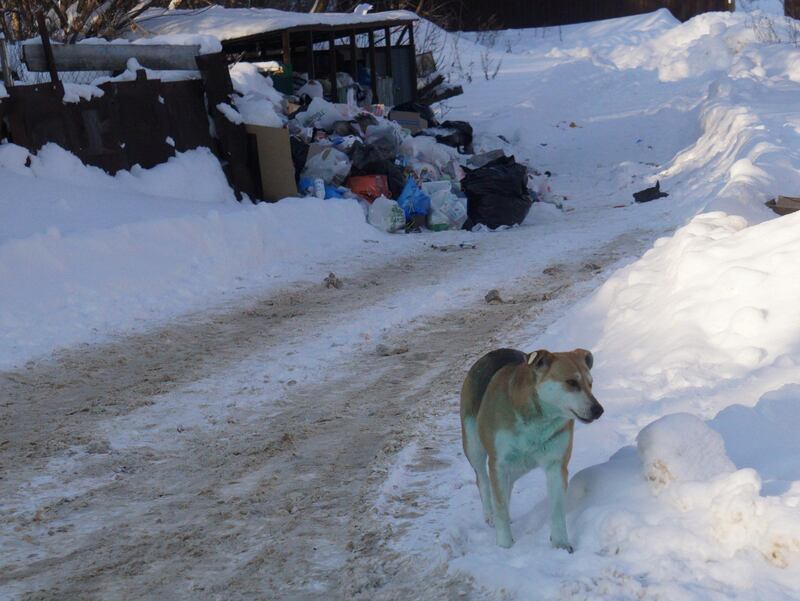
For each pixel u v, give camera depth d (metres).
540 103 32.69
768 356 7.21
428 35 39.22
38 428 7.77
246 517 5.88
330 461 6.83
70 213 13.37
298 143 18.67
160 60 17.38
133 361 9.80
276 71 22.06
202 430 7.70
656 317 9.02
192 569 5.18
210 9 25.34
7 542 5.62
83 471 6.81
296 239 15.44
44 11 21.58
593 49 40.41
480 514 5.47
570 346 9.67
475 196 19.19
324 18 24.22
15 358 9.70
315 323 11.37
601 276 13.28
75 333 10.62
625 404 7.02
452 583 4.67
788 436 5.39
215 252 13.70
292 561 5.20
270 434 7.55
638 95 34.12
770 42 35.94
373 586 4.80
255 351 10.20
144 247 12.90
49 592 4.96
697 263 9.27
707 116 27.17
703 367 7.43
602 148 28.72
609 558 4.43
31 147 14.74
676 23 44.00
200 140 17.70
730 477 4.42
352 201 17.77
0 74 15.04
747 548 4.18
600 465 5.16
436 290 13.02
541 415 4.53
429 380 8.93
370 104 25.50
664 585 4.11
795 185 16.22
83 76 17.31
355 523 5.64
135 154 16.38
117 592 4.93
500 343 10.16
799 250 8.26
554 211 20.67
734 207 13.83
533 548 4.77
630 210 19.89
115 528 5.79
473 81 36.75
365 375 9.24
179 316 11.59
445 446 6.95
